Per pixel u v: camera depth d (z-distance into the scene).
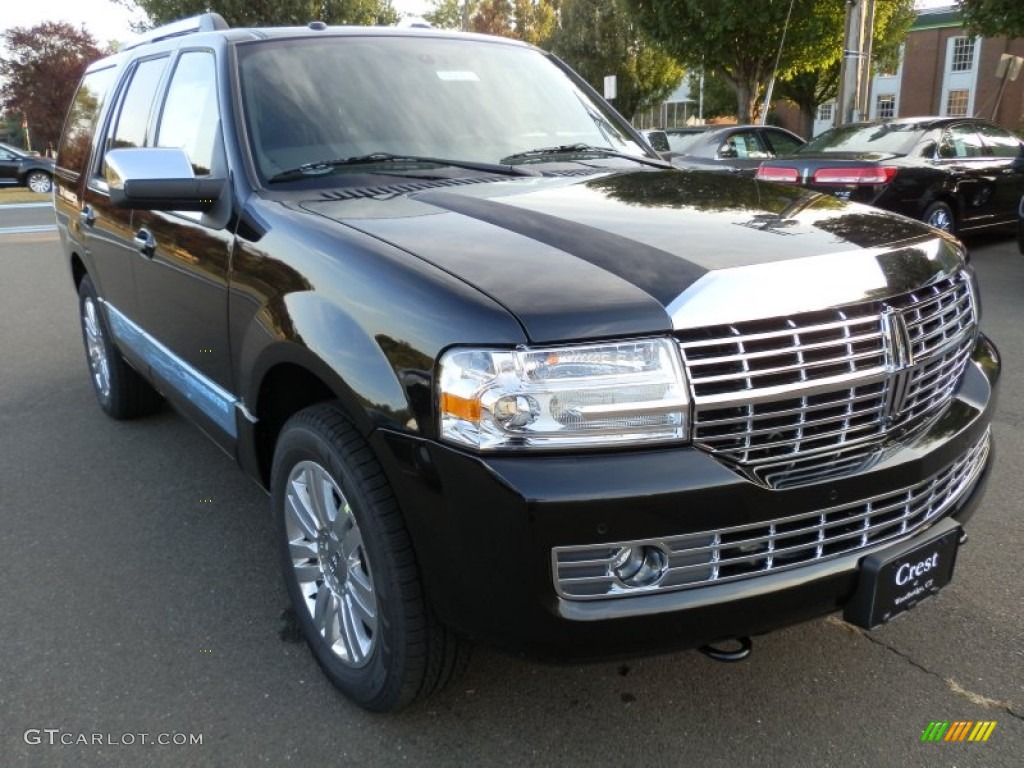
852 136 9.82
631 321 1.87
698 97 37.28
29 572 3.27
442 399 1.90
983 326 6.52
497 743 2.34
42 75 44.34
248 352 2.61
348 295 2.18
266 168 2.86
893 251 2.27
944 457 2.21
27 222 15.94
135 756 2.31
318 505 2.45
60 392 5.50
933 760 2.24
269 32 3.34
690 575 1.92
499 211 2.48
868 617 2.08
